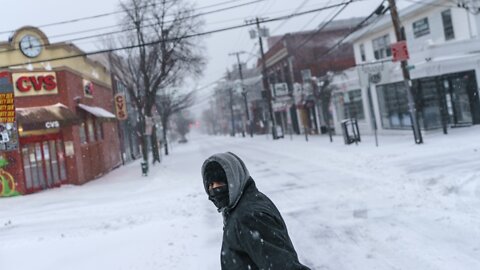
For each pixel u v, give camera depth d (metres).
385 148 19.09
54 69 21.16
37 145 20.50
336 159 18.41
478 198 9.04
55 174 20.92
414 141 20.06
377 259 6.47
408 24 25.88
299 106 41.25
